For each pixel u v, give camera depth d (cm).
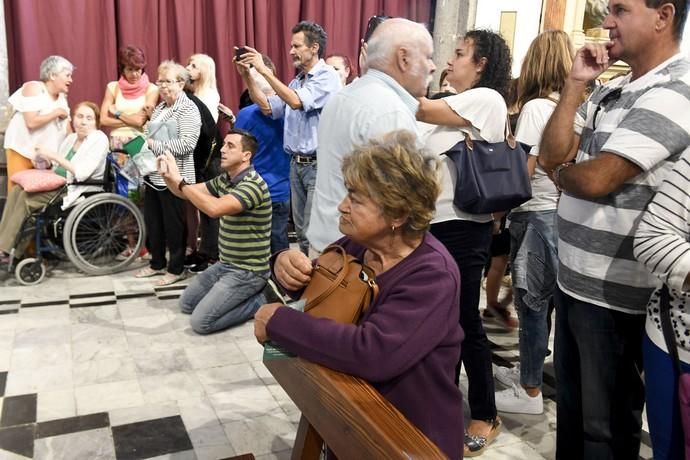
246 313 338
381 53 184
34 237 410
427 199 121
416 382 122
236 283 328
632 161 141
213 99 443
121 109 450
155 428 237
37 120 410
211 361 296
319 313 124
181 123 397
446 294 120
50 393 259
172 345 312
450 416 127
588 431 165
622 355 160
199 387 271
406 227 124
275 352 124
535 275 248
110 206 429
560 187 158
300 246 409
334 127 185
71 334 321
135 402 255
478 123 199
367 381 116
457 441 128
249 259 331
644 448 230
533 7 555
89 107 419
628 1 147
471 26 560
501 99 205
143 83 458
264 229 333
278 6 533
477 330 222
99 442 226
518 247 260
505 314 353
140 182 422
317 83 370
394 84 184
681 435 141
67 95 477
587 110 173
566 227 165
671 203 133
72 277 414
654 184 146
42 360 289
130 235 444
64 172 421
